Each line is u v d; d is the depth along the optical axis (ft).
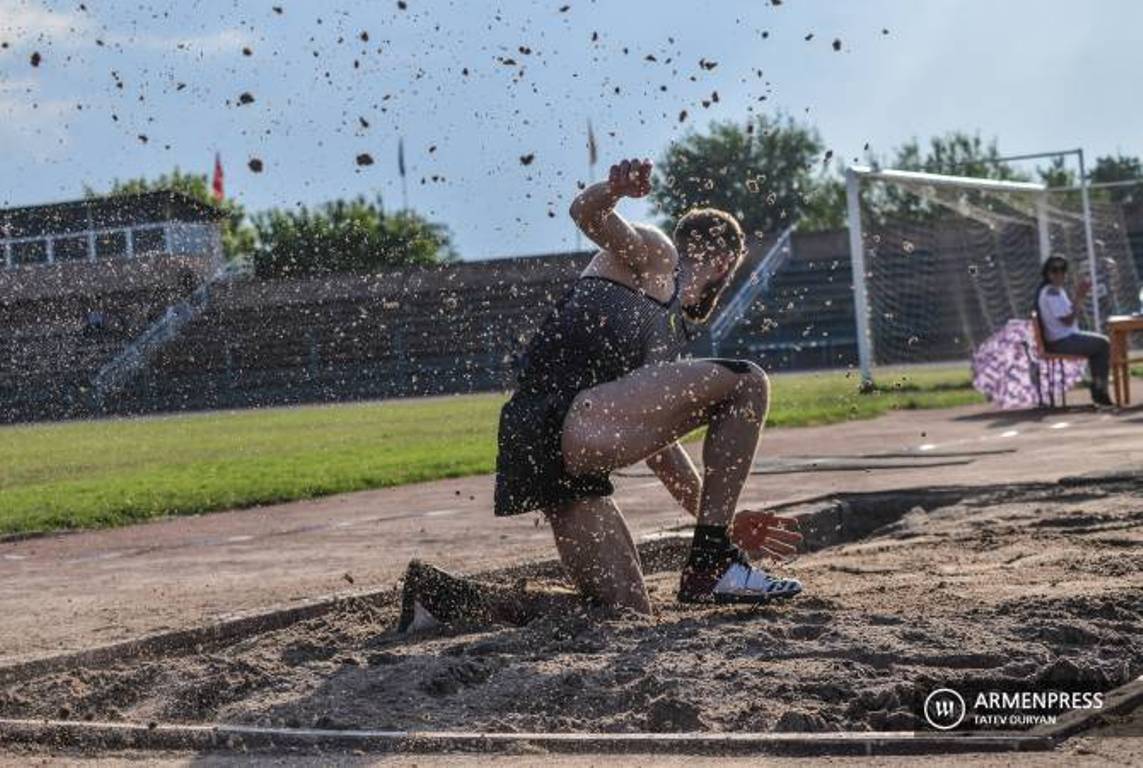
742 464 17.34
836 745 11.51
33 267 130.82
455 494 38.45
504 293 137.39
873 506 30.17
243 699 14.57
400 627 17.76
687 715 12.67
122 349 131.75
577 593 18.03
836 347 147.33
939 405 68.59
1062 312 60.13
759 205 150.92
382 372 136.67
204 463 59.31
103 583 24.71
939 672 13.75
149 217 131.75
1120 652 14.40
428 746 12.34
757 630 15.64
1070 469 34.19
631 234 17.10
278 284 134.92
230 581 24.04
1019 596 17.56
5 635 19.12
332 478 45.06
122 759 12.62
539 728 12.82
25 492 46.03
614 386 16.88
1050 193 104.88
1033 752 11.23
